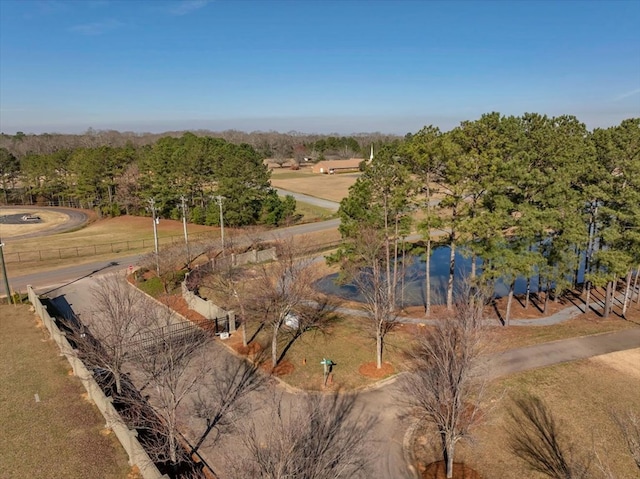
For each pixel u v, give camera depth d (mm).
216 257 42219
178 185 68625
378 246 30812
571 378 23406
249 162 63250
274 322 25531
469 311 18641
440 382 17375
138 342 21562
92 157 75250
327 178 125500
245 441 15062
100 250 50875
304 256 38312
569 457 17922
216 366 24531
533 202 29781
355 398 21766
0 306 33562
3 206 92000
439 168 29797
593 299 36969
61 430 18828
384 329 28047
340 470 14031
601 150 29094
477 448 18484
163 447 15930
